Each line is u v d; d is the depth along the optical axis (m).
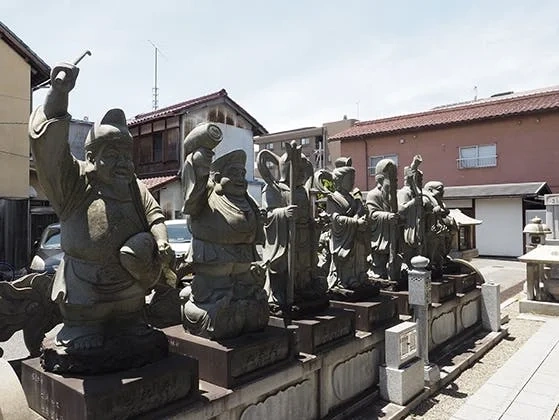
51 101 2.80
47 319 4.02
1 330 3.75
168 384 3.11
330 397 4.74
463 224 15.98
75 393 2.73
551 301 10.29
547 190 20.94
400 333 5.17
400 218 7.24
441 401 5.32
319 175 6.27
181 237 11.44
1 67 14.12
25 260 14.38
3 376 2.48
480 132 22.86
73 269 3.05
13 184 14.45
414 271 5.54
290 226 4.98
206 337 3.93
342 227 6.01
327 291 5.64
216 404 3.39
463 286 8.02
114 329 3.19
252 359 3.84
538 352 7.20
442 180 23.97
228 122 20.08
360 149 26.66
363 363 5.30
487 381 5.94
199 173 3.86
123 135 3.07
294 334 4.34
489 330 8.23
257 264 4.41
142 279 3.10
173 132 18.70
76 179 3.03
